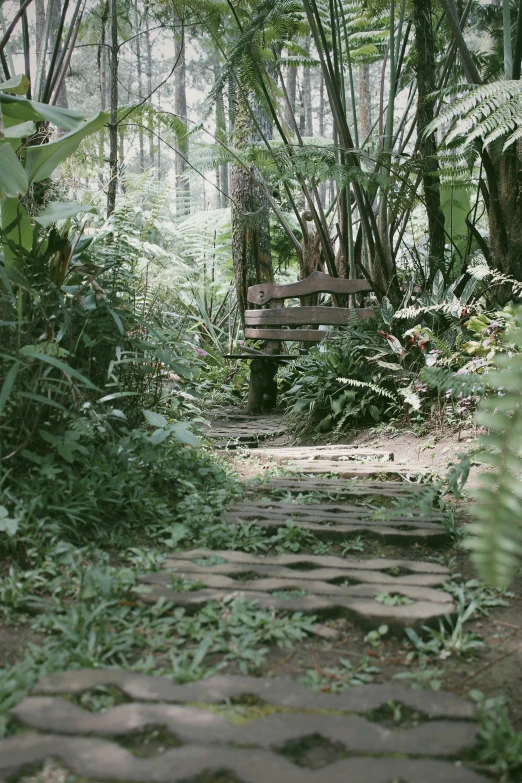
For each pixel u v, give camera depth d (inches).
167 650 63.1
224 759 44.8
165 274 174.7
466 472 60.6
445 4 186.9
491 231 194.7
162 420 114.7
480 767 44.9
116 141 209.0
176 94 644.7
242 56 246.8
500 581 29.0
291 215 434.6
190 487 118.1
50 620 66.4
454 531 99.5
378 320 219.5
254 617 69.5
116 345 129.6
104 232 142.2
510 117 154.9
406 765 44.7
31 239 130.3
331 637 67.1
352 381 199.6
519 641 66.7
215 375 334.6
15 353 98.2
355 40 356.2
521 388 29.7
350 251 266.4
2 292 107.4
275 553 93.7
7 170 109.7
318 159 206.1
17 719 49.6
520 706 53.9
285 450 179.9
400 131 280.5
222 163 315.3
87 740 46.8
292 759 46.3
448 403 184.7
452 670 60.8
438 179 219.8
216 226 454.0
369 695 54.2
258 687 55.1
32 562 79.4
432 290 216.8
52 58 192.1
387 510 105.6
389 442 183.0
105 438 118.3
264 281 357.1
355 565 85.4
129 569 79.4
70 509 90.6
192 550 90.6
